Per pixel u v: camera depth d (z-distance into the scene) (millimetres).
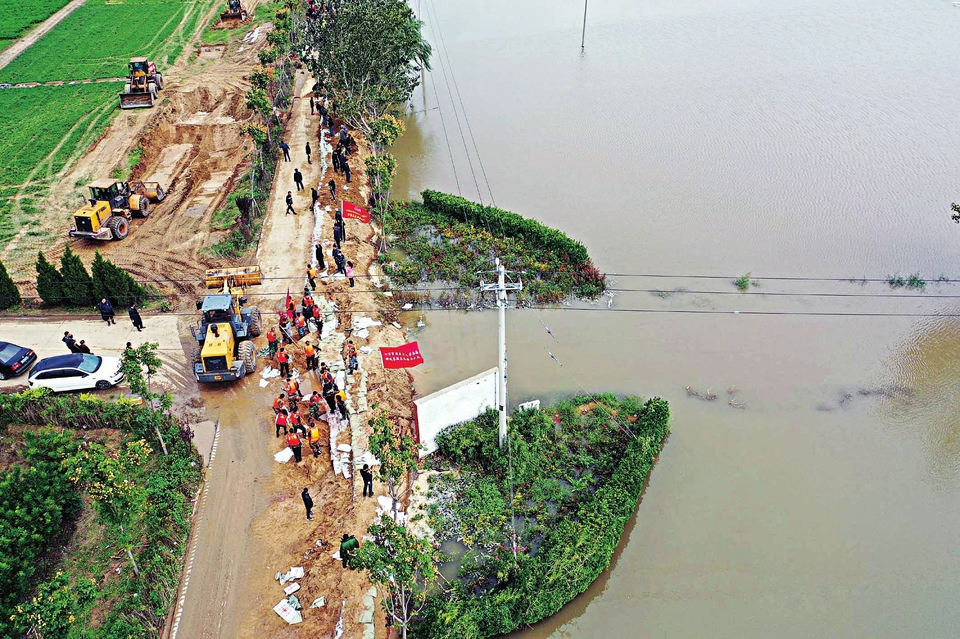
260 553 26188
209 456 30656
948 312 40281
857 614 25094
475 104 71375
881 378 35625
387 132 52938
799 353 37281
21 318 39594
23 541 24750
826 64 79625
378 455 25656
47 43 81875
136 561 25422
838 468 30750
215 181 54062
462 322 40312
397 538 22078
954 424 32906
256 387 34531
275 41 71062
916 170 56031
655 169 57062
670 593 25844
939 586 26031
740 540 27688
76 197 51625
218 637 23250
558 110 69250
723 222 49406
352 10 59719
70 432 30828
